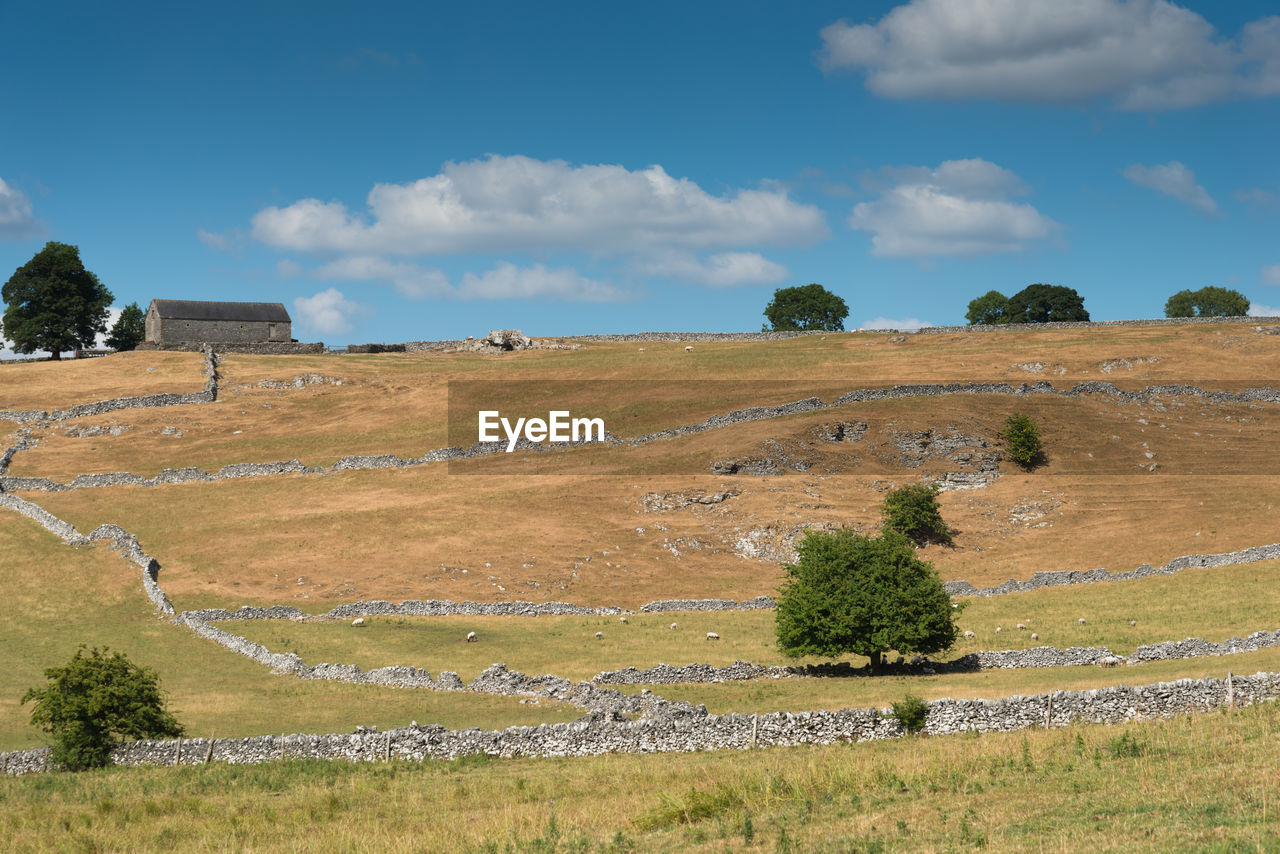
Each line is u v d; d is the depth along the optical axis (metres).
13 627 69.44
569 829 27.56
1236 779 25.89
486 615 73.25
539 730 40.06
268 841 28.50
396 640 66.06
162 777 38.28
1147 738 32.19
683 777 33.06
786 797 29.42
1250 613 65.00
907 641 57.38
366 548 85.75
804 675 57.69
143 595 75.62
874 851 23.50
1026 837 23.22
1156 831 22.55
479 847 26.20
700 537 89.50
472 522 91.38
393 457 108.88
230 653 64.25
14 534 87.25
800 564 61.72
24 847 28.95
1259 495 92.62
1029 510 94.25
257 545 86.50
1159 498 94.31
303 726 48.12
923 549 88.38
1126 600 71.88
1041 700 39.56
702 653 62.84
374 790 34.25
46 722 43.84
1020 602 74.50
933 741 37.03
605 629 69.44
